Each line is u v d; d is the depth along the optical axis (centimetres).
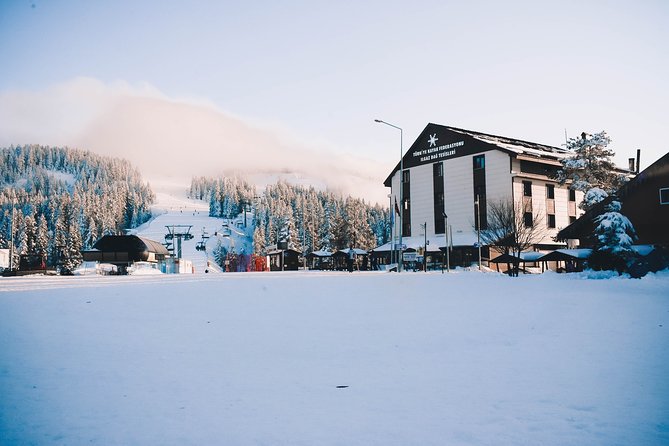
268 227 16338
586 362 830
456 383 727
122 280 2783
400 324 1277
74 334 1088
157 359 894
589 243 4381
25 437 527
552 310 1464
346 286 2295
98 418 587
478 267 6325
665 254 3662
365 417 584
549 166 7131
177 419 583
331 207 13588
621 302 1625
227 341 1064
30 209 18500
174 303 1609
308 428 549
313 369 830
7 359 862
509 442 502
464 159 7156
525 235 5597
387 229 17312
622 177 6091
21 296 1708
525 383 716
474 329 1189
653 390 666
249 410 616
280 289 2114
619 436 514
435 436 520
